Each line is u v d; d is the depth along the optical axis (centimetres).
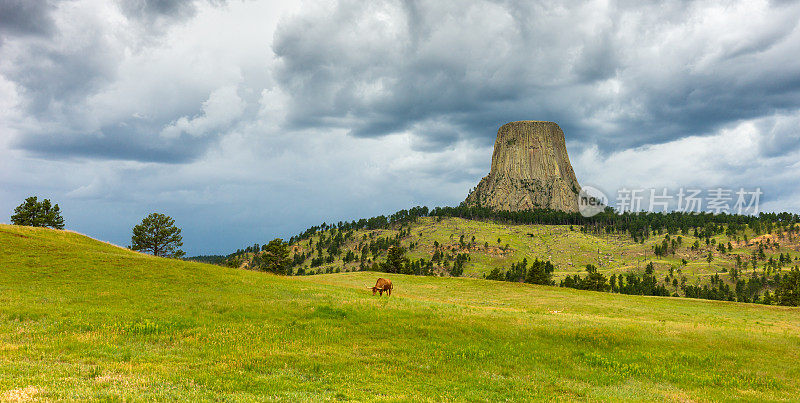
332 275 8919
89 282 3288
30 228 5100
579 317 3369
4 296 2620
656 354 2294
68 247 4375
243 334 2184
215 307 2759
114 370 1455
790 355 2381
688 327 3028
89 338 1906
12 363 1433
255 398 1260
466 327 2580
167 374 1464
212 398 1241
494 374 1827
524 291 7019
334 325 2491
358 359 1892
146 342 1956
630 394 1698
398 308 3034
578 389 1703
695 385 1888
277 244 11600
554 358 2139
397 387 1549
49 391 1125
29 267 3503
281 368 1683
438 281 8106
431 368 1853
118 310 2486
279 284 4069
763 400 1694
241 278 4147
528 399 1519
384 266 14488
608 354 2267
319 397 1338
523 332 2564
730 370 2108
